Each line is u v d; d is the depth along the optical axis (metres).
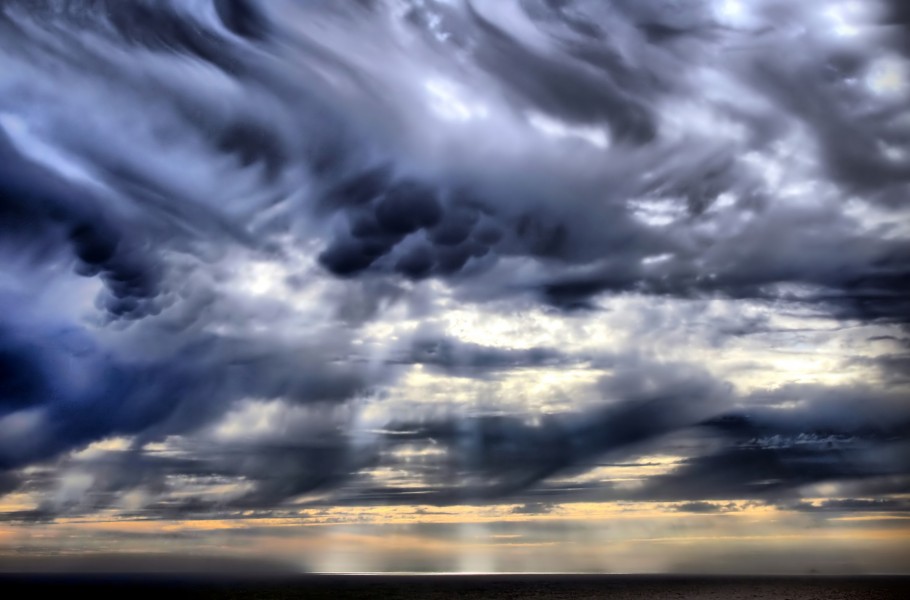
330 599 128.50
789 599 122.06
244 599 128.75
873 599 122.62
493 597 131.50
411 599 125.31
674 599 124.44
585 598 125.94
